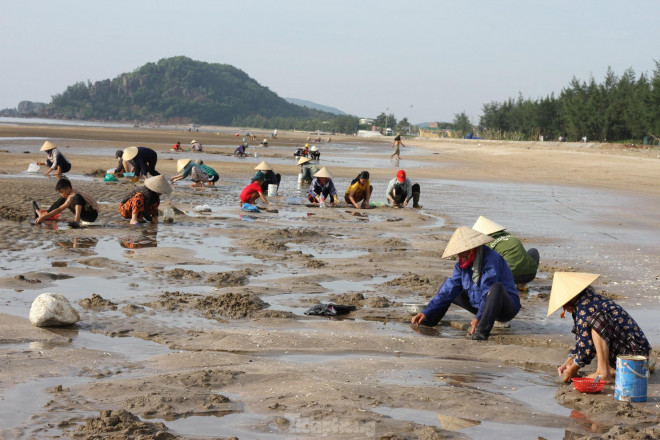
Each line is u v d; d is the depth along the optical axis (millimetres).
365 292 9047
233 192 21984
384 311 8156
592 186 30062
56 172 23391
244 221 15367
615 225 17234
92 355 6023
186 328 7090
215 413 4789
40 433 4340
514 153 61812
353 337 6938
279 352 6457
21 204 16000
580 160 49844
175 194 20375
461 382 5754
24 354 5973
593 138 92250
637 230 16406
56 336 6605
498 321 7621
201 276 9492
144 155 22906
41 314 6820
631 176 36469
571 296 5883
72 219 14422
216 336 6777
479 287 7465
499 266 7527
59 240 11938
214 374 5508
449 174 35219
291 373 5672
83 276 9273
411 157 54781
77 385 5254
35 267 9688
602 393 5547
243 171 31203
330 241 13125
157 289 8703
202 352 6211
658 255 12703
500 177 34219
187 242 12344
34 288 8484
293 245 12523
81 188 20000
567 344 7059
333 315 7863
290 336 6848
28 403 4863
